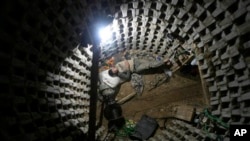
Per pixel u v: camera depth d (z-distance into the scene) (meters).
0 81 3.27
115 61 8.27
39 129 4.26
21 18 3.41
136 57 8.30
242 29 4.32
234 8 4.47
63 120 5.63
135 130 7.88
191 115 7.18
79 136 6.16
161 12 5.88
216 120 5.93
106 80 7.87
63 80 5.52
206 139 6.06
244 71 4.67
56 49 4.63
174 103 8.09
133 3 5.64
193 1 5.07
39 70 4.31
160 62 7.89
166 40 7.02
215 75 5.79
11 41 3.35
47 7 3.89
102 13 5.54
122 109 8.23
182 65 7.71
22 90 3.91
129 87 8.31
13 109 3.59
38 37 3.89
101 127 7.93
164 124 8.00
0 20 3.07
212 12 4.88
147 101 8.23
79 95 6.85
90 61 6.86
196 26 5.50
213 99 6.11
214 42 5.26
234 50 4.71
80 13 4.83
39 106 4.46
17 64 3.58
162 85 8.25
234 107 5.25
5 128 3.36
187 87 8.12
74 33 5.00
